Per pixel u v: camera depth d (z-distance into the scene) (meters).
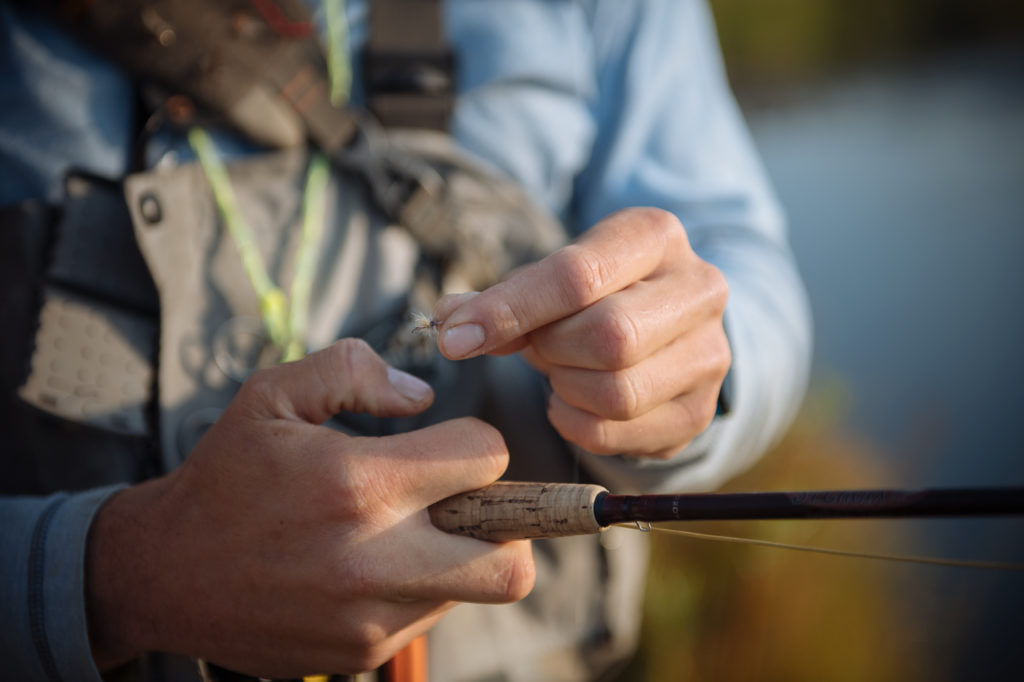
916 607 1.46
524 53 0.82
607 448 0.67
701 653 1.24
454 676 0.77
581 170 0.86
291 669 0.65
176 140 0.76
